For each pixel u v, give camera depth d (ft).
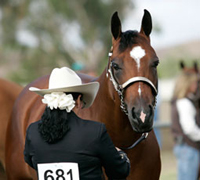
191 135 39.06
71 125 20.53
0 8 211.00
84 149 20.18
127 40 24.48
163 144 65.98
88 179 20.30
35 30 211.82
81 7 211.00
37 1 212.43
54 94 20.58
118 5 211.00
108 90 25.89
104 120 26.35
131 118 23.24
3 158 35.32
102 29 213.46
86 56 212.02
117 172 21.11
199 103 39.63
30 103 31.42
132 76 23.57
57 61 213.05
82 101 22.57
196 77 39.45
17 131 31.19
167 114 116.57
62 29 214.28
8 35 211.82
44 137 20.38
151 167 27.40
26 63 213.05
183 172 40.57
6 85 36.70
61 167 20.22
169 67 342.85
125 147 26.40
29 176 30.42
